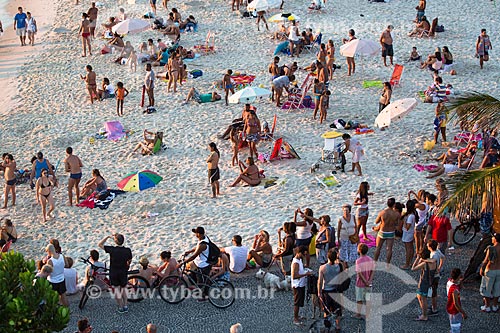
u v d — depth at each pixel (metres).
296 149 37.25
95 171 34.12
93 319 23.98
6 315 16.39
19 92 47.94
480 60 46.38
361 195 27.52
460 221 26.89
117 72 49.72
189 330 23.23
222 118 41.69
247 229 29.97
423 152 36.06
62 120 43.28
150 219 31.84
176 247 29.06
